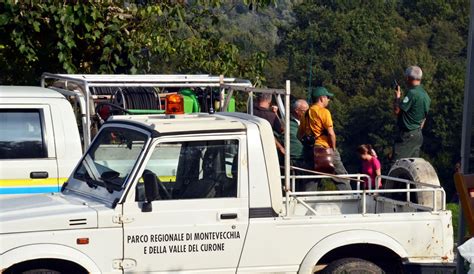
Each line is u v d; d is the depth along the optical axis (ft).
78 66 53.47
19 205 28.02
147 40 53.06
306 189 37.58
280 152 41.16
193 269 27.22
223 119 29.19
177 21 54.29
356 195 34.19
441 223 29.04
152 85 37.37
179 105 30.83
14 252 25.73
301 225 27.96
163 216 26.96
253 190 27.78
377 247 28.89
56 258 26.03
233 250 27.53
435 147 158.61
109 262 26.55
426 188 30.71
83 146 36.37
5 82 55.11
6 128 34.42
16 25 49.67
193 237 27.17
